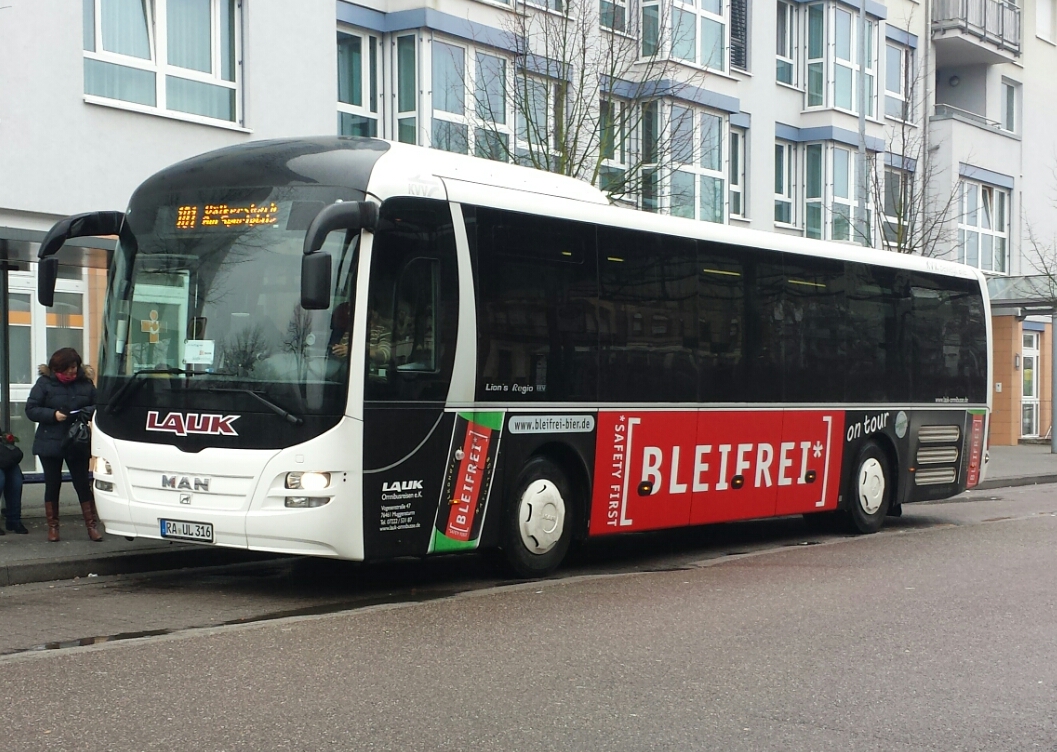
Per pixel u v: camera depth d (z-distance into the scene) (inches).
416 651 311.3
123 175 623.2
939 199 1353.3
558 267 446.6
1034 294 1295.5
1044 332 1540.4
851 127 1240.8
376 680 279.0
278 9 701.3
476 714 251.4
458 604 384.8
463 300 410.0
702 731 241.9
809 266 571.8
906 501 637.9
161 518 393.1
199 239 400.2
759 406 540.4
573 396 451.2
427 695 266.2
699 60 1043.9
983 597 404.8
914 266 641.0
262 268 387.9
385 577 447.2
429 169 406.6
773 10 1167.6
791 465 559.8
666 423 492.4
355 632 335.6
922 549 543.2
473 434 414.0
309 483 372.8
